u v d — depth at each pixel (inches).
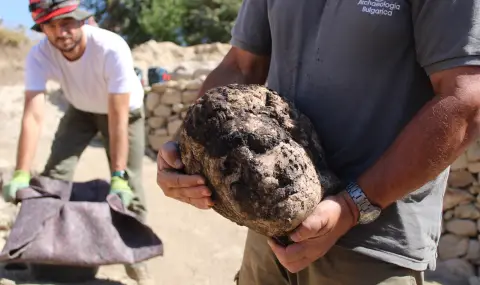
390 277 64.9
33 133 150.2
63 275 154.2
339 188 61.5
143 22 749.3
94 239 144.9
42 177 156.6
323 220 55.6
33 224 142.8
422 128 54.8
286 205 54.1
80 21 143.9
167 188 62.7
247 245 78.4
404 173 55.2
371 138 64.3
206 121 58.1
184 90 307.3
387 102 63.3
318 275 68.1
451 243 202.8
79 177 252.5
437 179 67.1
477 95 53.9
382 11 60.3
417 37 59.4
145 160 295.0
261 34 75.6
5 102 303.0
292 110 61.7
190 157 59.8
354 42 62.3
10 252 138.9
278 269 73.2
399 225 64.5
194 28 772.6
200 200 59.4
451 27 55.9
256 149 55.7
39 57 150.7
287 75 69.4
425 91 63.2
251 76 78.7
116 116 146.8
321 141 65.1
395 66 62.2
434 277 195.0
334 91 64.8
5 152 253.8
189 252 198.8
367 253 64.0
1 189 195.0
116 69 145.4
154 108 310.3
